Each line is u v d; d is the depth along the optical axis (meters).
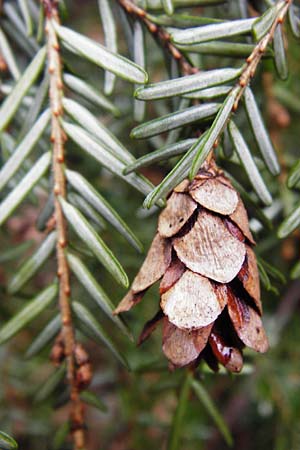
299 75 0.16
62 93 0.12
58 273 0.12
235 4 0.15
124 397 0.18
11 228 0.17
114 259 0.12
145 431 0.18
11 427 0.18
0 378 0.18
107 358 0.18
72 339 0.13
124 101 0.17
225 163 0.13
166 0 0.12
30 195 0.14
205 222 0.11
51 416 0.19
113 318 0.12
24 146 0.12
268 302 0.17
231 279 0.11
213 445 0.19
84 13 0.21
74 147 0.16
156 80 0.17
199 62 0.14
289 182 0.12
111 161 0.12
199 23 0.12
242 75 0.11
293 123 0.17
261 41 0.11
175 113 0.11
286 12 0.12
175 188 0.11
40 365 0.19
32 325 0.19
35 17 0.14
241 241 0.11
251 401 0.18
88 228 0.12
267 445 0.18
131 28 0.13
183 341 0.11
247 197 0.12
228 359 0.11
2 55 0.14
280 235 0.12
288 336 0.18
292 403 0.17
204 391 0.14
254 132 0.12
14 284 0.13
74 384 0.13
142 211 0.13
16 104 0.13
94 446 0.19
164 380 0.15
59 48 0.12
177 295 0.11
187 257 0.11
